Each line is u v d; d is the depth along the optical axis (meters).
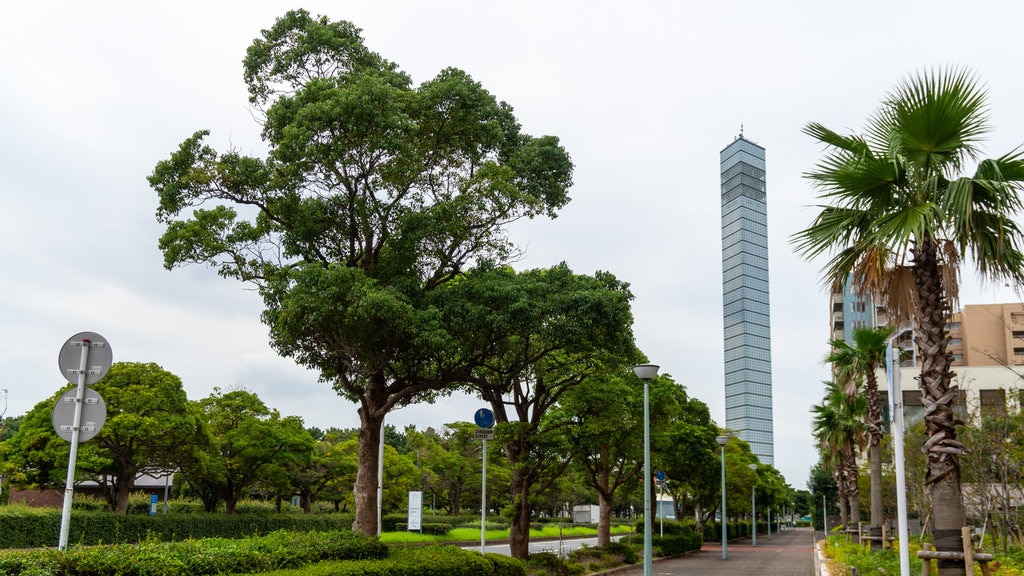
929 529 23.33
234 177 13.59
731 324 146.75
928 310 10.18
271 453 33.34
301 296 11.93
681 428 35.88
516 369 16.20
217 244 13.49
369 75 13.70
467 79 14.80
